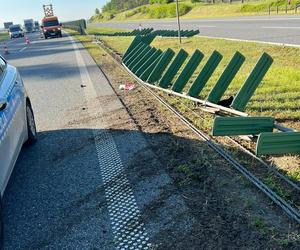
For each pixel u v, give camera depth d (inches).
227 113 260.2
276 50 514.3
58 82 495.5
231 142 221.9
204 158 201.0
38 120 318.3
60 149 243.8
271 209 151.3
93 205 170.2
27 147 253.1
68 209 169.3
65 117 317.4
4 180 159.0
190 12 2300.7
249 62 461.4
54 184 195.9
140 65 472.1
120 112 309.7
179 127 256.5
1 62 225.5
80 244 143.3
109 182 190.1
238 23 1115.3
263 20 1093.1
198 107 290.4
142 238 142.2
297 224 140.3
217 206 156.5
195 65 333.4
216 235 138.1
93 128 277.7
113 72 514.0
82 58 726.5
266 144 174.6
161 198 167.8
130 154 220.7
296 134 176.4
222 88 273.6
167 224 148.6
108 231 149.3
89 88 424.8
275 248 128.5
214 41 713.0
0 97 174.7
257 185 167.6
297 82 340.5
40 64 738.8
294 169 182.2
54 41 1480.1
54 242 146.4
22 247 145.5
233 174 182.2
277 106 278.2
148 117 287.0
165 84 359.3
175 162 202.2
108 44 957.8
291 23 879.7
